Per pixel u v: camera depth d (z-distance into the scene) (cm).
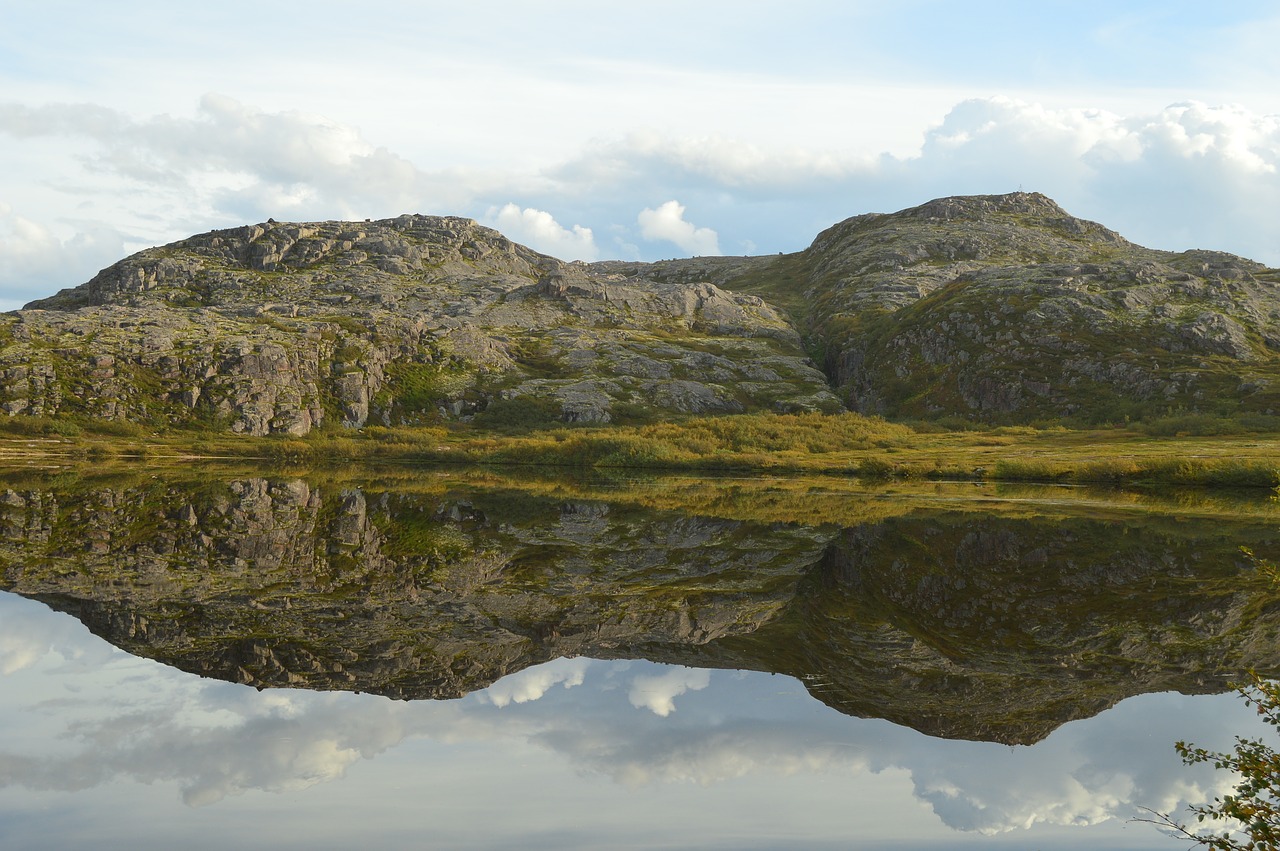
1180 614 2958
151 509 5572
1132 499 7125
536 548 4250
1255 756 1214
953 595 3309
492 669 2334
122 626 2617
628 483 9131
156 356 18362
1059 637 2739
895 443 13862
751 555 4147
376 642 2542
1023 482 9250
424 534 4684
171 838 1282
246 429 17350
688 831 1371
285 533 4588
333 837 1301
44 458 12006
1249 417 15188
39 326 18988
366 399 19875
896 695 2197
